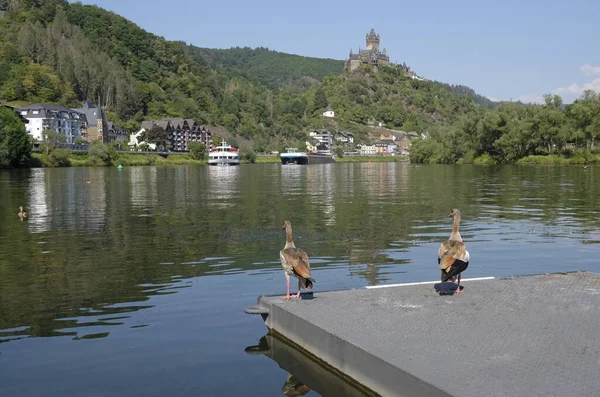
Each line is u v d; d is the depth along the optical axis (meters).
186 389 7.83
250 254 17.78
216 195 43.25
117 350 9.30
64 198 40.50
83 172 90.12
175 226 24.75
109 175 80.06
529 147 118.62
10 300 12.43
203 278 14.38
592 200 35.78
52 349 9.35
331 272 14.96
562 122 113.50
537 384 6.43
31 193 45.31
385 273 14.78
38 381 8.10
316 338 8.79
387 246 19.11
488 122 115.88
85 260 17.06
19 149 102.56
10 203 36.69
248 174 88.56
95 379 8.16
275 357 8.97
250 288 13.27
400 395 7.00
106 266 16.09
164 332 10.16
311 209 31.89
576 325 8.63
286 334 9.72
